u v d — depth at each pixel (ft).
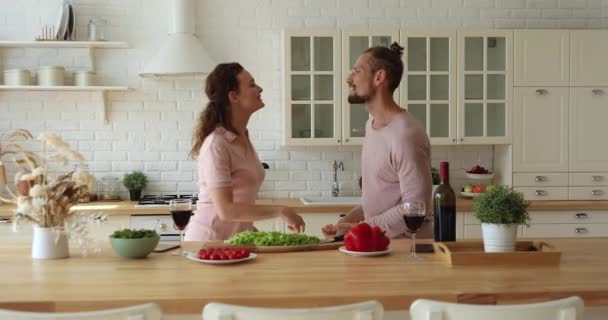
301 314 5.76
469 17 18.28
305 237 9.30
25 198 8.54
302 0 17.93
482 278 7.22
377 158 10.56
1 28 17.39
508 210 8.09
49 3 17.49
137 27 17.65
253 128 17.99
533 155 17.37
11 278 7.31
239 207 10.07
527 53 17.25
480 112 17.30
